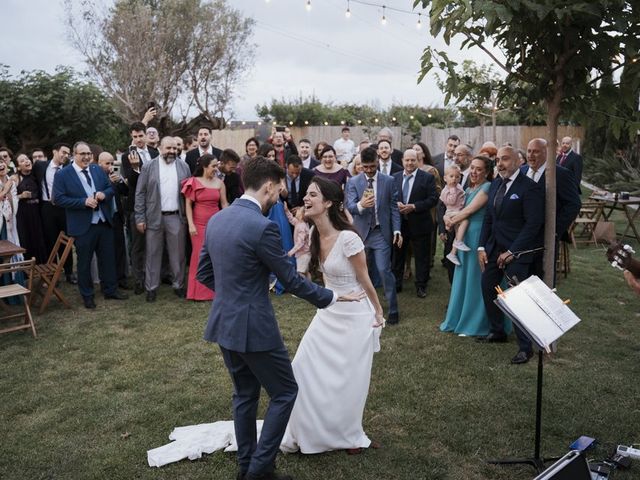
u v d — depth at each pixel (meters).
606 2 3.53
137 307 6.63
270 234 2.88
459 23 3.79
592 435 3.62
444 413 3.93
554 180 4.65
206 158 6.80
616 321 5.88
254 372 3.01
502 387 4.32
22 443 3.63
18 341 5.54
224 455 3.43
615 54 3.98
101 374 4.71
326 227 3.47
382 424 3.81
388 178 5.95
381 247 5.89
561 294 6.86
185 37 22.66
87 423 3.88
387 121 24.05
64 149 7.56
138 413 4.01
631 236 10.54
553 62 4.33
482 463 3.34
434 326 5.82
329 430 3.41
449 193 6.47
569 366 4.73
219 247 2.94
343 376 3.41
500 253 5.01
